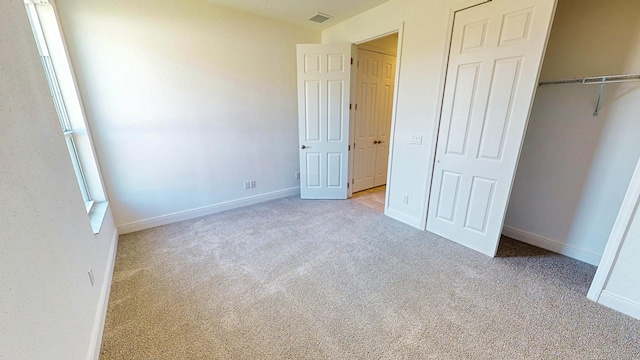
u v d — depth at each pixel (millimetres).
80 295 1290
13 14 1190
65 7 2166
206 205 3299
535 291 1850
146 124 2711
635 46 1778
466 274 2062
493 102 2107
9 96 987
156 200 2928
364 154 4301
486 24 2045
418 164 2797
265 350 1407
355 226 2973
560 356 1354
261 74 3377
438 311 1679
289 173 4016
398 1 2668
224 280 2000
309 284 1956
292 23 3490
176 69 2768
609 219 2043
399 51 2748
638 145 1852
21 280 839
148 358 1357
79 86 2322
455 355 1371
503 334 1495
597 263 2141
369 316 1644
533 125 2324
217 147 3230
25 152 1024
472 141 2295
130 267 2164
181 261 2258
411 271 2109
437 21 2357
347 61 3402
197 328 1549
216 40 2951
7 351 724
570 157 2168
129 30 2457
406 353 1387
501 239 2631
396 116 2928
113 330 1527
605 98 1939
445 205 2621
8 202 843
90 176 2391
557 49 2109
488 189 2252
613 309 1664
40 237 1001
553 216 2342
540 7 1765
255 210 3471
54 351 954
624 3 1783
